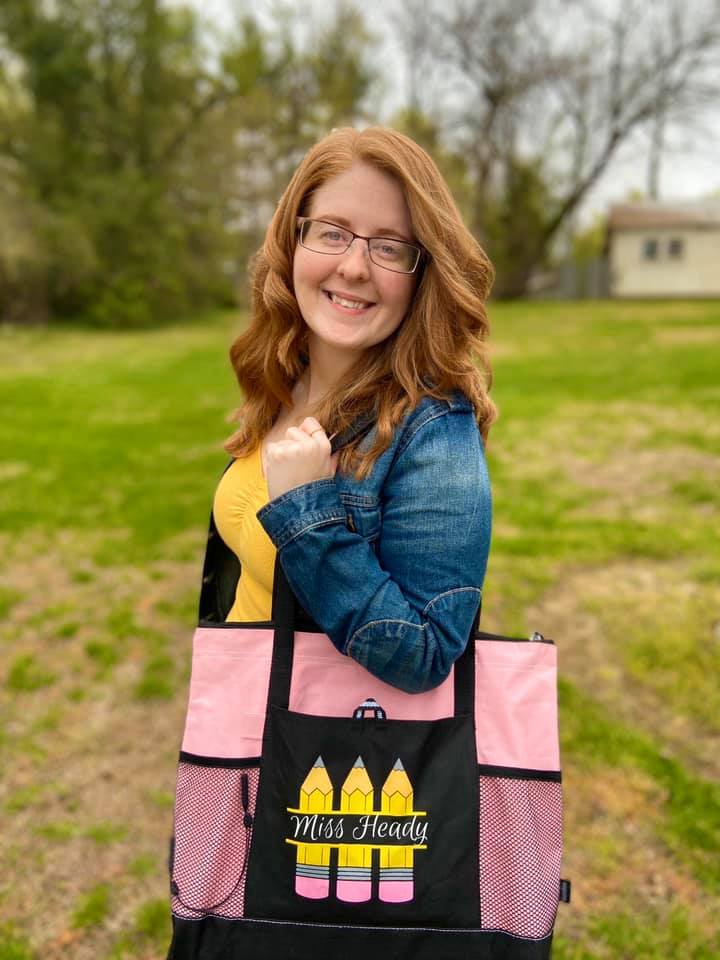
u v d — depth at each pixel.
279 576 1.15
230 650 1.15
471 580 1.07
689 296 27.69
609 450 6.86
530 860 1.11
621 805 2.47
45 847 2.37
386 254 1.14
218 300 28.09
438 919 1.08
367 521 1.09
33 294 22.14
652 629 3.57
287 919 1.09
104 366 13.70
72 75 22.58
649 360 11.66
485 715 1.13
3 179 22.03
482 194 26.78
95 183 22.64
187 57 24.94
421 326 1.14
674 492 5.63
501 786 1.12
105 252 22.98
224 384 11.24
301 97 27.06
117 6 23.12
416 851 1.08
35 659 3.50
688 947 1.96
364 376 1.18
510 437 7.43
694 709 2.96
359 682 1.13
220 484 1.42
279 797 1.10
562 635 3.59
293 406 1.39
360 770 1.09
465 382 1.13
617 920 2.05
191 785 1.14
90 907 2.12
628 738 2.75
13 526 5.27
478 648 1.14
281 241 1.24
